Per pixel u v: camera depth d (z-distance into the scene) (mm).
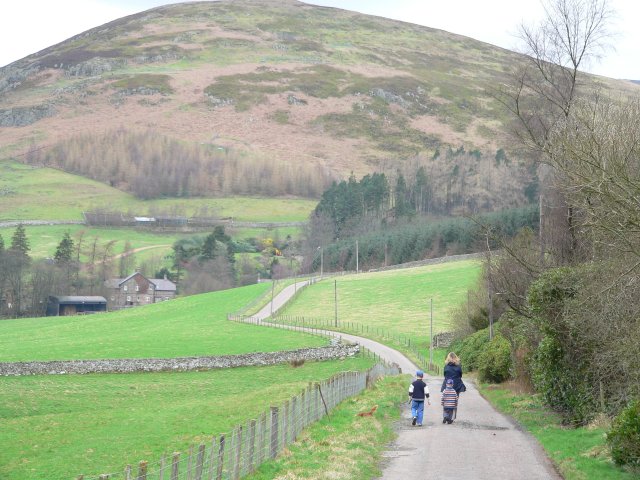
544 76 42469
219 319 142625
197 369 88312
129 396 71000
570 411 33281
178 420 52906
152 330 130750
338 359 96125
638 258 24078
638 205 22609
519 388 47938
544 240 45344
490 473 23219
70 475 37344
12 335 132875
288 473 23156
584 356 31719
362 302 152625
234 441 23594
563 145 27672
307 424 33000
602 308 27328
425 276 170250
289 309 152625
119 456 41656
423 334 121062
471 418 37062
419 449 27750
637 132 28328
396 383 56281
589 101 34656
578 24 42312
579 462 23828
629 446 22641
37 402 65750
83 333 131625
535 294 34188
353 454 25875
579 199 31484
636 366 27094
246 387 77125
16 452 44281
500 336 58969
